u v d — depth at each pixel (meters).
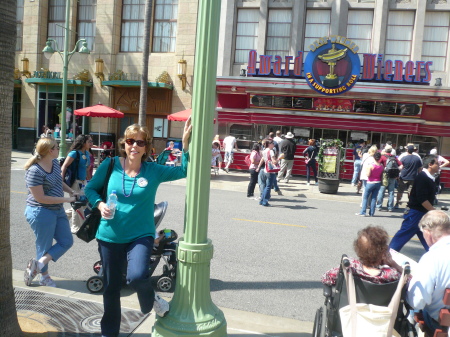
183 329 3.34
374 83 17.23
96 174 3.57
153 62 21.05
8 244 3.31
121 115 18.12
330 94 17.50
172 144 18.05
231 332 4.09
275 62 18.16
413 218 6.10
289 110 18.27
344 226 9.58
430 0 18.77
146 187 3.42
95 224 3.56
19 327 3.46
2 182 3.19
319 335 3.20
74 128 21.56
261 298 5.21
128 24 21.56
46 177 4.68
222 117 19.03
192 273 3.41
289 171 16.14
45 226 4.79
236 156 18.91
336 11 19.23
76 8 22.05
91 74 21.69
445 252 3.05
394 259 3.50
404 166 12.54
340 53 17.19
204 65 3.33
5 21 3.04
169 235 5.22
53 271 5.75
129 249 3.37
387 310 2.90
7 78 3.11
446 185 17.67
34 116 22.38
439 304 3.11
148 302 3.27
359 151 16.88
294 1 19.48
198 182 3.37
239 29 20.17
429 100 17.14
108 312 3.59
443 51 18.88
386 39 19.22
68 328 3.88
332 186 14.09
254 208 11.15
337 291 3.16
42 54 22.31
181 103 20.66
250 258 6.75
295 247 7.52
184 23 20.34
